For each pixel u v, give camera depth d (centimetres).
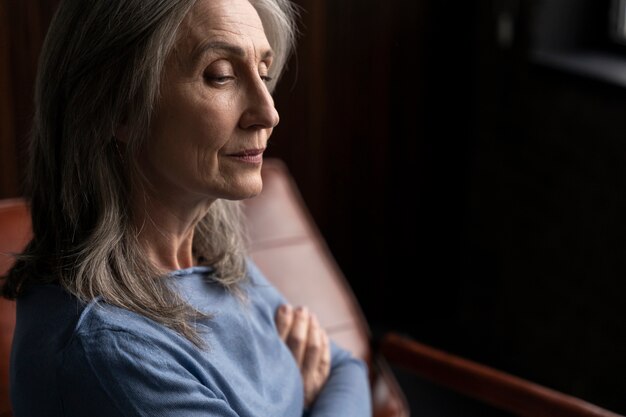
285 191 176
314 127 241
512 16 240
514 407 145
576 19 236
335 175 249
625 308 211
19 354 90
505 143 251
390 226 265
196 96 91
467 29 254
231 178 95
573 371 235
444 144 264
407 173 261
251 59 94
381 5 239
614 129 208
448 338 275
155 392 87
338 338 166
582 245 225
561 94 225
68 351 86
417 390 252
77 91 90
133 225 98
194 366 93
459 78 258
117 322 88
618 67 220
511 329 261
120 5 88
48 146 95
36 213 99
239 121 94
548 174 235
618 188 209
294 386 114
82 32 90
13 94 190
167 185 98
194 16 91
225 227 115
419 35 248
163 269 102
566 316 235
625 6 230
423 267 277
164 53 89
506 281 260
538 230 243
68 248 94
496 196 259
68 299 90
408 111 254
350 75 242
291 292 166
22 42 188
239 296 111
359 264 265
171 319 93
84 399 85
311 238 175
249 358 106
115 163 95
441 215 273
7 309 132
